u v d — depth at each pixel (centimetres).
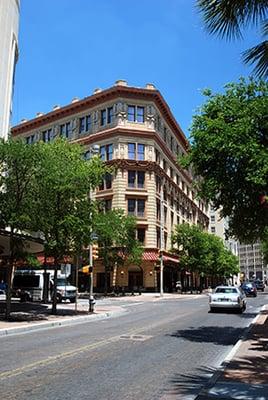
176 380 848
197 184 1619
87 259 3797
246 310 2952
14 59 3216
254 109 1434
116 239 4906
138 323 2080
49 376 866
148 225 5919
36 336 1548
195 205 8894
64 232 2383
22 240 2117
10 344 1327
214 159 1461
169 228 6769
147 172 6041
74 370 930
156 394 737
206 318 2319
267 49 1014
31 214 2080
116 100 6112
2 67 2908
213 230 12019
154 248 5888
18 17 3312
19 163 2020
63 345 1306
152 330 1755
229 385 769
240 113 1455
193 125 1534
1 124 2895
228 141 1395
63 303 3716
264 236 1636
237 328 1833
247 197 1460
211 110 1521
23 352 1164
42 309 2794
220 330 1756
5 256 2331
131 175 5994
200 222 9325
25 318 2142
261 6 935
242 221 1545
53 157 2241
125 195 5878
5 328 1659
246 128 1390
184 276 7500
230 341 1434
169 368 971
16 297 4047
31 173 2066
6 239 2525
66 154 2419
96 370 934
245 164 1390
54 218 2314
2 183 2038
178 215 7438
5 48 2956
